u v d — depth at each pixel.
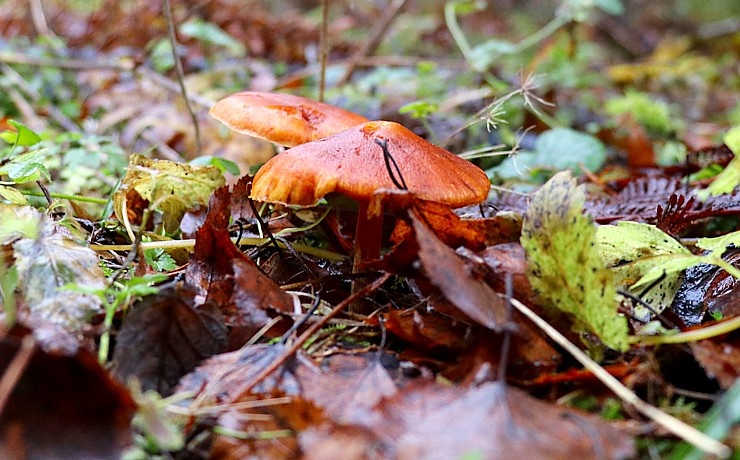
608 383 0.19
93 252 0.22
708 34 0.97
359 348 0.21
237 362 0.19
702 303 0.23
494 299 0.20
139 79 0.47
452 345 0.20
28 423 0.17
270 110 0.27
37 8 0.58
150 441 0.18
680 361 0.20
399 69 0.57
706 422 0.17
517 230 0.24
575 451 0.17
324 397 0.19
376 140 0.21
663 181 0.32
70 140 0.34
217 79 0.55
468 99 0.49
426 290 0.21
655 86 0.77
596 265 0.20
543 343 0.20
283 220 0.28
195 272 0.22
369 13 0.78
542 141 0.41
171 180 0.27
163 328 0.20
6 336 0.18
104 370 0.17
